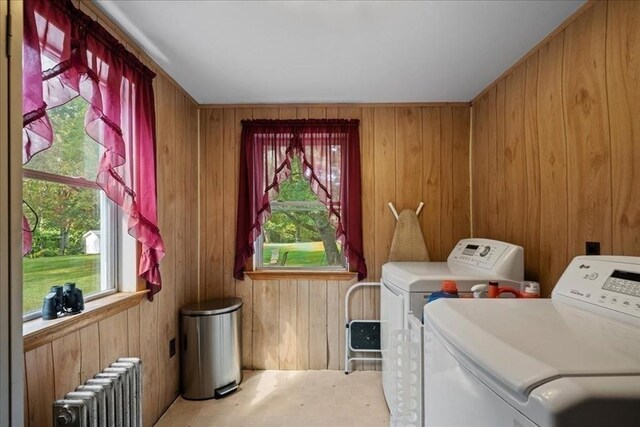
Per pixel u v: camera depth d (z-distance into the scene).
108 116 1.39
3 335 0.65
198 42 1.67
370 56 1.82
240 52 1.77
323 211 2.65
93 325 1.37
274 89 2.28
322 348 2.55
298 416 1.95
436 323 0.93
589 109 1.37
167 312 2.05
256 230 2.51
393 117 2.56
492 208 2.19
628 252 1.20
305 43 1.68
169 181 2.09
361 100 2.50
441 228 2.54
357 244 2.49
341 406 2.05
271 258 2.64
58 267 1.32
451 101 2.51
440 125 2.55
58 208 1.32
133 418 1.41
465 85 2.22
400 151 2.56
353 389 2.25
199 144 2.59
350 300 2.54
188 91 2.31
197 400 2.13
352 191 2.50
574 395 0.50
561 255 1.54
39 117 1.00
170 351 2.08
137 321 1.70
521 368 0.58
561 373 0.55
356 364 2.55
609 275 0.97
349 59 1.86
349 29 1.56
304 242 2.65
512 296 1.53
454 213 2.54
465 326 0.81
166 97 2.06
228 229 2.60
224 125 2.59
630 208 1.19
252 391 2.23
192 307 2.25
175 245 2.17
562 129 1.53
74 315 1.23
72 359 1.25
